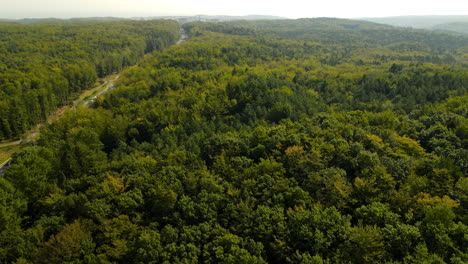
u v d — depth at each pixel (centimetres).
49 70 18325
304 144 7488
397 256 4362
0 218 6072
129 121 12769
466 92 12531
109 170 7519
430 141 7662
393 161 6406
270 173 6356
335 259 4238
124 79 18900
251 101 13012
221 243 4753
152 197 6172
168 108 12925
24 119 14175
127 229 5366
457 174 5794
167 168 6994
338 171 6112
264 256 4706
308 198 5566
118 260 4978
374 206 5097
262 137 8238
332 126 8475
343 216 4869
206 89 14950
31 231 5622
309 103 13050
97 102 15625
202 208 5516
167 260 4597
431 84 14650
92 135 10262
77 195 6744
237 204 5516
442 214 4631
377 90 15338
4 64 17212
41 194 7469
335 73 19000
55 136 11875
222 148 8006
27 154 8862
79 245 5088
